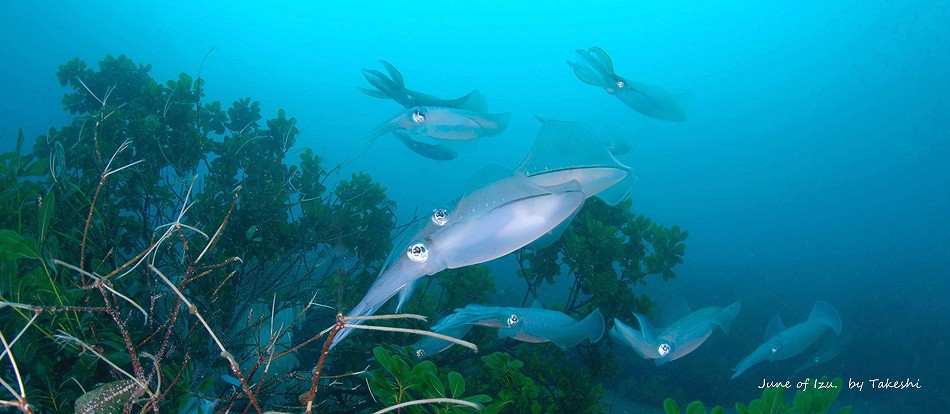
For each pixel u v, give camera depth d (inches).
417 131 165.5
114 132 179.8
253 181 207.5
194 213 181.9
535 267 211.2
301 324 195.8
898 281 1101.7
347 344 180.1
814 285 1061.8
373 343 183.9
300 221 205.2
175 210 181.9
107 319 107.0
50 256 86.2
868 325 755.4
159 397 62.3
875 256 1642.5
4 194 109.8
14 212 110.6
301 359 188.4
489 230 62.4
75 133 195.6
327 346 47.7
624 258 212.2
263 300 186.7
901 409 498.3
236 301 160.6
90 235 131.2
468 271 208.2
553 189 65.7
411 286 67.9
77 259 124.9
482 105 173.8
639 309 200.8
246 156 217.5
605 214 223.3
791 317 790.5
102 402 61.4
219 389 152.8
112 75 237.8
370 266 224.4
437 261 61.0
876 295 941.2
